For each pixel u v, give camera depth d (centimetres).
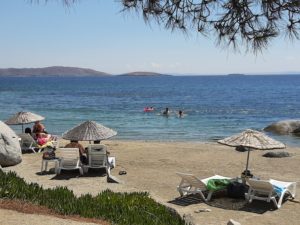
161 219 896
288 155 2019
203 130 3494
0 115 4700
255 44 453
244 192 1239
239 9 456
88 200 948
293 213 1127
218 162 1869
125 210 912
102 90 11762
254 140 1251
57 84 17588
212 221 1048
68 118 4419
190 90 11731
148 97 8350
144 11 467
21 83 18962
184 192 1295
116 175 1554
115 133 1705
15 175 1034
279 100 7388
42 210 811
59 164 1539
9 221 704
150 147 2312
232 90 11638
